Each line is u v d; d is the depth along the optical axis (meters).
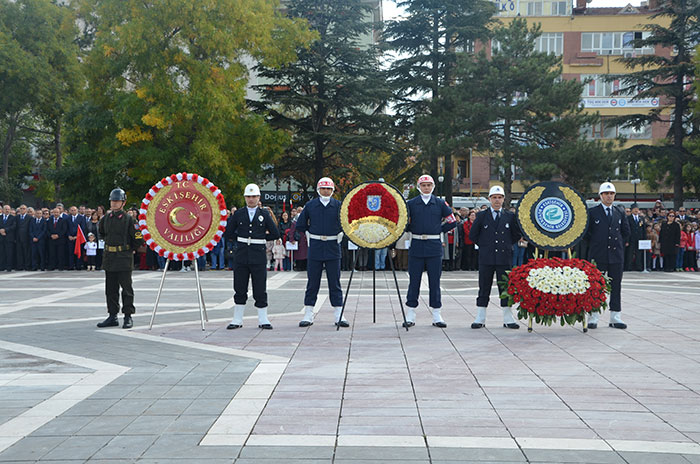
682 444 4.76
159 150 29.17
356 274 21.23
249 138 31.45
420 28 37.72
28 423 5.24
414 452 4.57
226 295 14.96
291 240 21.47
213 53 30.22
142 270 23.23
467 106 34.22
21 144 50.22
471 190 52.78
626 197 54.19
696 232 23.80
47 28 36.16
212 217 10.32
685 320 10.99
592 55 55.19
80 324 10.59
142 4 28.39
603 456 4.51
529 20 56.03
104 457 4.49
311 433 4.98
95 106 30.91
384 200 10.27
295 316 11.52
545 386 6.45
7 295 15.05
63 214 23.20
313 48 35.91
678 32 38.81
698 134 39.16
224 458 4.46
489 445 4.72
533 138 35.78
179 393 6.14
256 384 6.47
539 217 10.19
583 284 9.57
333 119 36.94
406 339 9.11
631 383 6.58
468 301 13.84
